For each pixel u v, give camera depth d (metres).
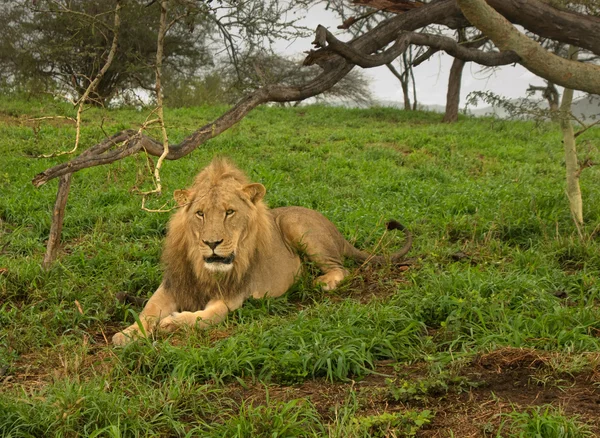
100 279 8.14
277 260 7.90
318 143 20.97
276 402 4.84
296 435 4.45
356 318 6.29
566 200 11.22
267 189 13.04
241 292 7.35
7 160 14.92
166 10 6.80
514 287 7.12
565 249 8.88
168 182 13.18
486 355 5.46
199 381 5.46
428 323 6.63
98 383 5.21
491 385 5.07
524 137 23.33
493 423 4.50
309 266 8.48
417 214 11.45
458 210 11.89
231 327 6.72
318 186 13.75
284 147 19.30
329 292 7.89
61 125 20.34
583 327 6.07
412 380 5.26
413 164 17.78
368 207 11.95
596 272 8.05
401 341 6.02
